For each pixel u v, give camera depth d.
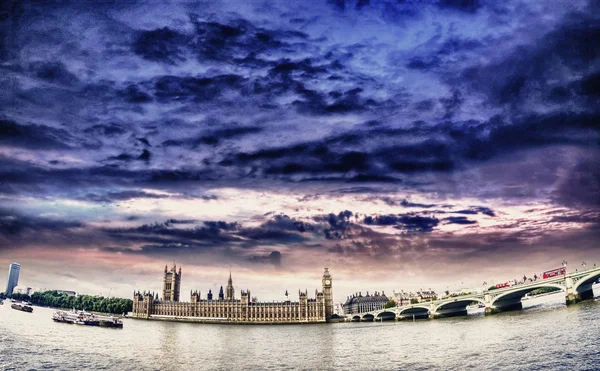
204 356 173.12
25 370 134.62
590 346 128.75
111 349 183.00
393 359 148.00
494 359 127.56
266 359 164.88
